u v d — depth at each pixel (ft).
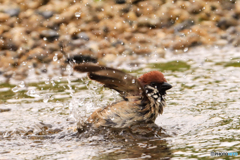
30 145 25.98
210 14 66.03
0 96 38.70
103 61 51.11
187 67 45.98
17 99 37.58
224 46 54.90
